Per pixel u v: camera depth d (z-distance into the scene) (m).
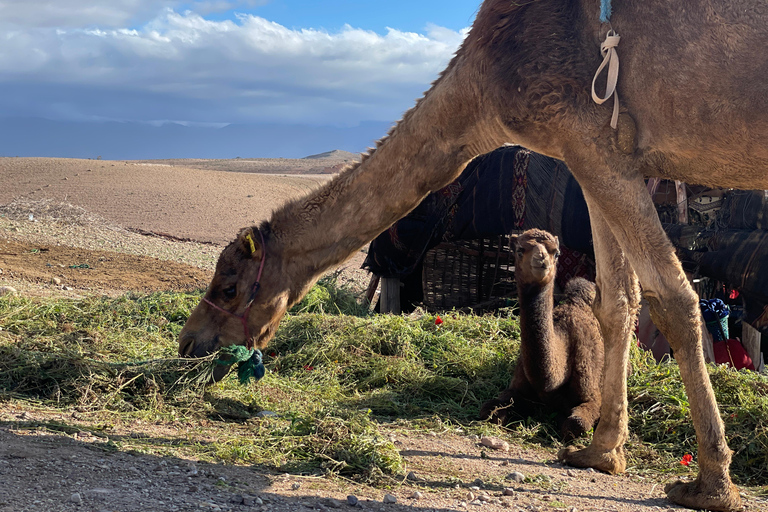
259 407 5.72
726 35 3.49
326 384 6.66
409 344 7.49
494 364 7.16
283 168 89.56
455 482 4.25
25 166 39.66
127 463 3.73
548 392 5.82
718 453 3.97
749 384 6.19
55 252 16.81
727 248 8.19
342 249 4.78
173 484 3.47
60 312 8.05
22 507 2.85
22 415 4.70
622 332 4.58
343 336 7.64
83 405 5.19
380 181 4.68
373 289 12.29
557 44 3.96
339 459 4.34
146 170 39.88
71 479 3.30
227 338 4.93
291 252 4.83
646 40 3.72
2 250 16.22
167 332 7.78
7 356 5.71
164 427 4.90
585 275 9.81
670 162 3.99
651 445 5.57
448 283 11.70
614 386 4.71
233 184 37.06
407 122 4.64
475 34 4.31
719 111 3.60
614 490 4.36
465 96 4.37
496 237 10.95
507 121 4.19
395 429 5.57
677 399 5.94
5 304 7.92
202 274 15.66
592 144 3.97
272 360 7.33
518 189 9.80
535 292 5.57
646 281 4.04
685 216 9.18
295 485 3.79
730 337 9.30
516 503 3.88
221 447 4.37
